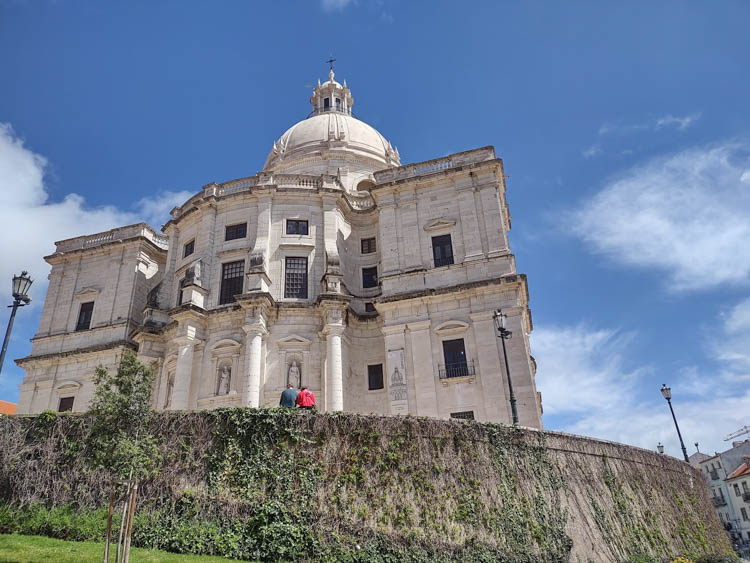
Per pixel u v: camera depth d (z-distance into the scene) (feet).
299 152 175.73
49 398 130.00
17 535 47.52
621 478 75.46
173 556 44.57
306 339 109.40
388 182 120.16
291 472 54.29
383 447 57.47
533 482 62.75
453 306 106.63
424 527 53.52
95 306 139.54
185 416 56.85
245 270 117.50
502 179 121.80
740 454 227.20
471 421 62.80
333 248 120.06
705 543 84.48
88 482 52.65
